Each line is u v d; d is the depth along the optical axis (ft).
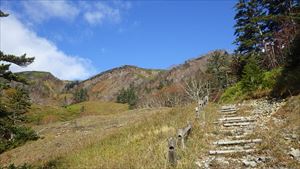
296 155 30.35
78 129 109.81
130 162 35.68
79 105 377.71
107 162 39.52
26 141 98.48
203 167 30.50
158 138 45.16
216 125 50.16
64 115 297.94
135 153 39.70
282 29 95.91
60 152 64.44
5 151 89.97
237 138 39.99
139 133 53.47
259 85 80.59
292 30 90.22
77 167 42.98
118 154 42.83
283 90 63.87
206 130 45.68
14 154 82.99
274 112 52.70
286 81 66.13
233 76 130.62
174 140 31.86
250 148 35.06
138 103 259.60
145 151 38.65
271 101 63.82
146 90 423.64
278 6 111.45
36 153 76.33
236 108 67.82
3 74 31.83
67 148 66.49
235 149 35.22
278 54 97.14
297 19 95.09
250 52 117.08
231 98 88.12
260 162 30.07
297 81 61.31
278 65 94.73
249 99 77.46
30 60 33.32
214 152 34.40
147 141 45.14
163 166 31.22
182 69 380.58
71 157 51.44
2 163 73.36
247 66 85.71
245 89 84.33
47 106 323.16
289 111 47.67
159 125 55.72
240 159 31.89
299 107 46.09
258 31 114.62
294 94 57.82
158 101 207.51
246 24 117.60
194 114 60.18
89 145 57.82
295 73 64.13
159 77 438.40
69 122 137.08
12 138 94.68
